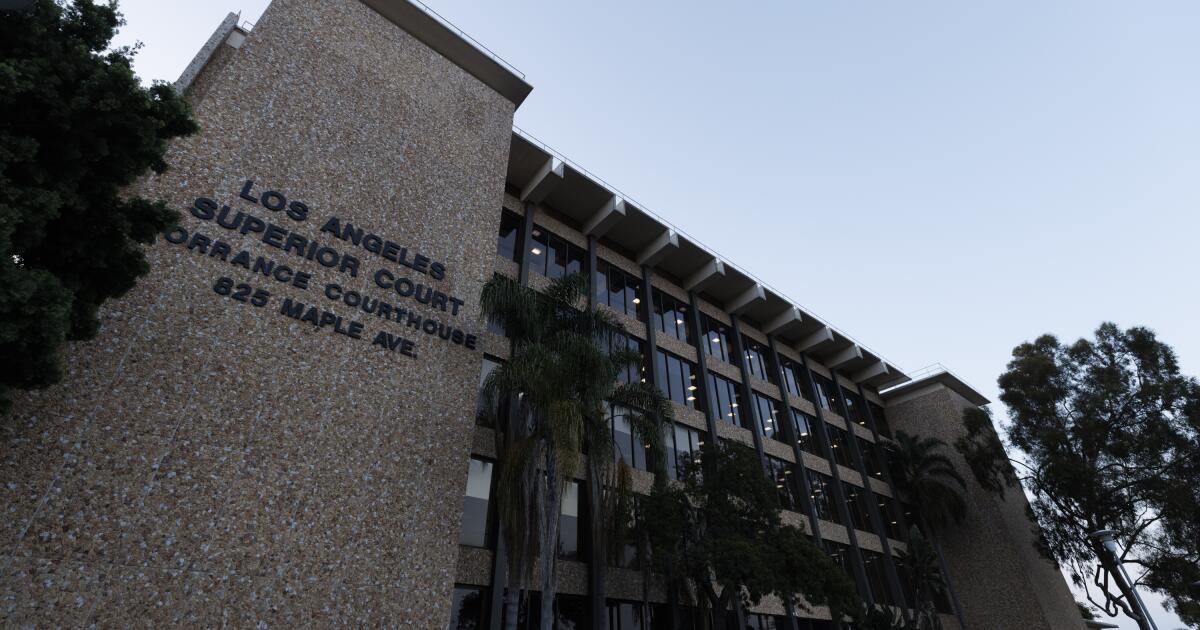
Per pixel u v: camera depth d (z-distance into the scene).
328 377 11.66
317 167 13.59
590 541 17.14
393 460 11.74
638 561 18.23
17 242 6.39
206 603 8.81
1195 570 25.31
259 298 11.47
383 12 17.25
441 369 13.48
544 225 22.88
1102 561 27.88
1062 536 29.03
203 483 9.50
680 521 15.52
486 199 16.61
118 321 9.81
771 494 17.09
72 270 7.45
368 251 13.58
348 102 14.91
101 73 6.86
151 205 7.87
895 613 27.36
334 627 9.75
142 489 8.98
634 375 22.64
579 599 16.56
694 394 25.42
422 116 16.34
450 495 12.22
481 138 17.50
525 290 13.76
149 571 8.59
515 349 13.70
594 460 12.59
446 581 11.38
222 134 12.43
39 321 6.01
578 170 22.56
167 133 7.98
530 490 11.77
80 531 8.33
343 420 11.45
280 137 13.27
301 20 15.09
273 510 9.96
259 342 11.10
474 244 15.70
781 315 31.75
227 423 10.12
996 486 32.25
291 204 12.79
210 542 9.20
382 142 15.09
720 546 14.85
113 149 7.36
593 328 14.48
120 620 8.14
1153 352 30.44
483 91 18.48
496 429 13.31
